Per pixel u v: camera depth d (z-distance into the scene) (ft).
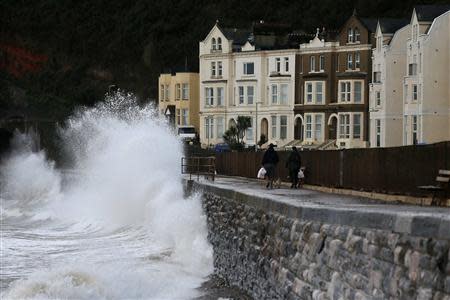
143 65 537.65
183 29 533.14
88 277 102.89
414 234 48.37
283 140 373.61
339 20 460.55
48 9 634.43
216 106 398.62
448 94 285.02
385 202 105.09
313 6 475.31
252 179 190.60
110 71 561.84
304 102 367.45
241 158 206.90
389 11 442.09
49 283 100.94
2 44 636.48
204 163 229.45
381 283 51.96
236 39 399.85
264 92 382.42
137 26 560.61
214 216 125.59
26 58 626.23
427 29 288.71
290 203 77.56
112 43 575.38
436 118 285.43
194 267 121.60
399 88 313.12
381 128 315.37
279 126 374.84
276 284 78.84
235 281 102.68
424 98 284.82
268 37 389.19
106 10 599.16
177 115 421.59
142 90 517.96
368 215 55.77
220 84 397.19
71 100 562.66
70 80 581.94
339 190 134.31
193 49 511.81
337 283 60.08
